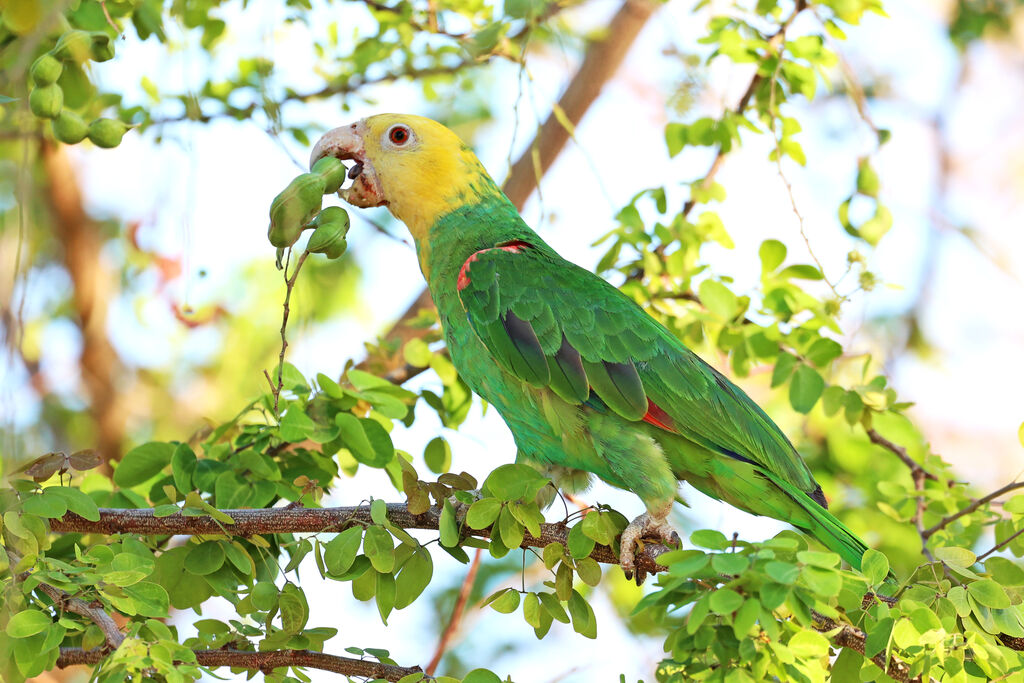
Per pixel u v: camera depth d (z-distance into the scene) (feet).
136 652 18.17
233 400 46.29
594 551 22.79
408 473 21.40
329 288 45.44
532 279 24.90
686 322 30.66
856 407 29.40
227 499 23.72
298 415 24.13
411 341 31.30
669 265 31.99
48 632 18.93
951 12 50.19
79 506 20.36
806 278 31.30
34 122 21.02
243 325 46.65
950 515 29.37
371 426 24.84
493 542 21.44
